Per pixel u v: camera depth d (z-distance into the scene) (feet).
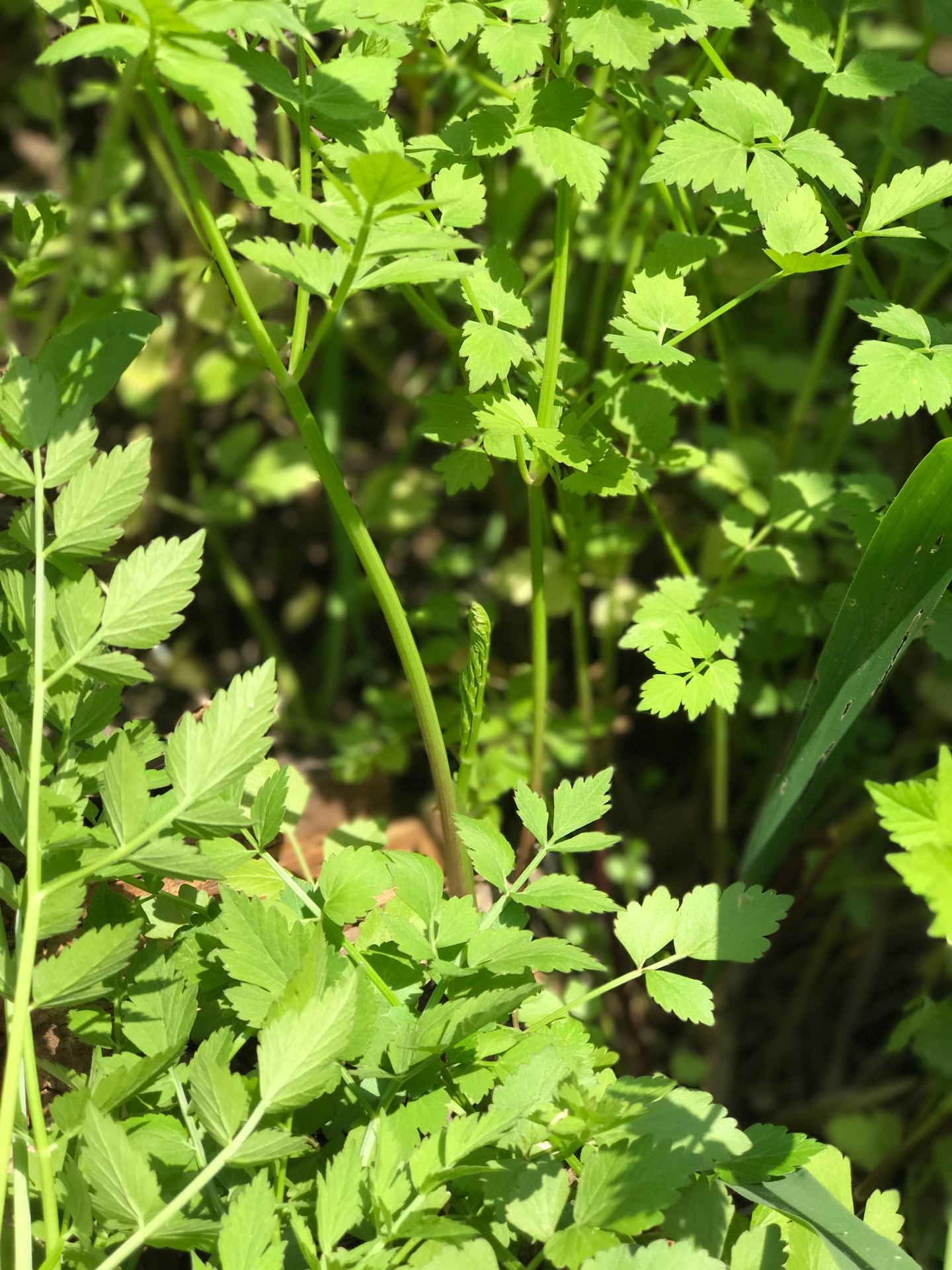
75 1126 1.39
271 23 1.45
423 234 1.43
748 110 1.67
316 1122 1.51
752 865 1.88
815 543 2.44
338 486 1.60
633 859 2.48
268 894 1.60
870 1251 1.44
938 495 1.61
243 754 1.44
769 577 2.19
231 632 3.04
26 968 1.37
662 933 1.59
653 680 1.82
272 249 1.48
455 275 1.42
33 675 1.47
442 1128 1.42
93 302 1.87
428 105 2.55
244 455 2.78
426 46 2.09
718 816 2.42
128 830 1.43
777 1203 1.46
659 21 1.64
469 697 1.76
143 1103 1.48
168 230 2.83
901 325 1.67
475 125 1.66
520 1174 1.39
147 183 2.95
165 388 2.73
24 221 1.91
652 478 1.86
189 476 2.95
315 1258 1.31
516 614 2.74
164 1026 1.48
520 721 2.42
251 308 1.53
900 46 2.78
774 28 1.85
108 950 1.39
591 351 2.40
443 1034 1.45
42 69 2.86
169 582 1.51
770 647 2.32
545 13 1.63
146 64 1.40
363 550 1.62
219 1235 1.33
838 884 2.38
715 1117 1.44
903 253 1.95
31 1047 1.37
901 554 1.66
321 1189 1.33
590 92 1.63
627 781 2.70
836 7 2.06
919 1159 2.02
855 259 1.98
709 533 2.51
